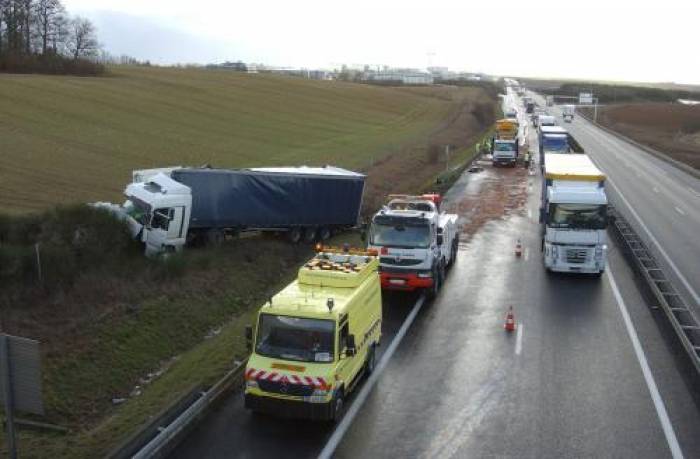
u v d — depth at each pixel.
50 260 18.69
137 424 13.47
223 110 72.06
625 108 138.62
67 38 100.75
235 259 24.61
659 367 16.61
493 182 48.03
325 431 13.35
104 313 18.14
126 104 65.19
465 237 31.38
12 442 10.21
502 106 130.75
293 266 26.19
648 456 12.51
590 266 24.55
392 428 13.50
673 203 41.66
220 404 14.43
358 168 46.81
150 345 17.78
